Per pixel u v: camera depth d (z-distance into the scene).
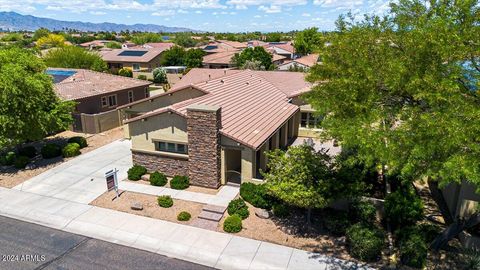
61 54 55.38
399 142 9.73
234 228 14.57
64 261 12.81
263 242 13.95
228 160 19.36
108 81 37.81
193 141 18.27
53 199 17.59
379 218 15.52
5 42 119.31
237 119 20.33
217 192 18.27
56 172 21.11
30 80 21.33
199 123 17.83
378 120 11.06
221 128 18.25
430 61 9.80
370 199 15.65
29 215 16.08
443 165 8.80
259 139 18.41
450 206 16.31
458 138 8.42
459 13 10.08
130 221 15.52
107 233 14.64
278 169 15.11
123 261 12.88
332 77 12.87
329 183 13.99
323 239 14.17
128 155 24.27
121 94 35.94
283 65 61.00
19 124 21.17
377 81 11.10
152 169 20.36
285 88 31.22
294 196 13.77
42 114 22.23
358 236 12.87
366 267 12.41
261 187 16.52
